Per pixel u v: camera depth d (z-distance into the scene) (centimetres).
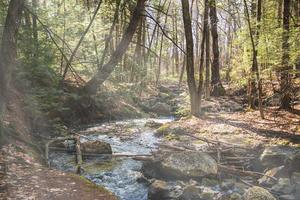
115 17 2433
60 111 1923
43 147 1383
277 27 1873
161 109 2825
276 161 1230
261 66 2041
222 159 1295
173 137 1706
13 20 1041
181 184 1083
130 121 2348
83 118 2152
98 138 1758
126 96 2797
